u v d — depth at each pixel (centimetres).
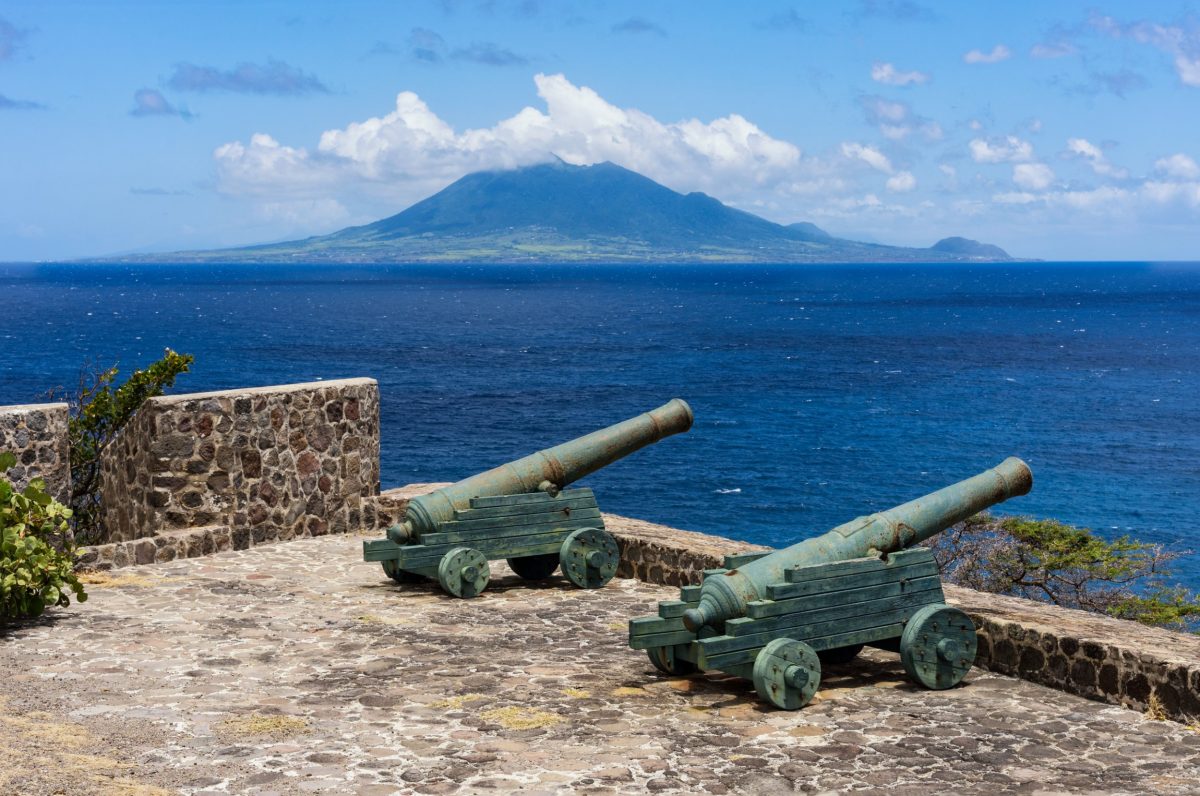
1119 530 5009
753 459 6506
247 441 1311
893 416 8081
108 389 1661
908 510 859
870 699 793
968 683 836
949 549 2880
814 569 805
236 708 727
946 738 706
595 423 7506
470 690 788
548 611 1056
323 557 1270
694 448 6838
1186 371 10844
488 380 9700
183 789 579
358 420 1428
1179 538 4875
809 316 18612
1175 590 2838
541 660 876
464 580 1098
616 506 5391
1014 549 2858
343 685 793
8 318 15975
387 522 1443
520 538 1152
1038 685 831
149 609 1013
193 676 803
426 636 948
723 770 639
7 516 948
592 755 657
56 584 962
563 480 1183
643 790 603
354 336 13712
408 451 6462
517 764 637
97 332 13600
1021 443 7050
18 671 798
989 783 625
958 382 9994
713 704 771
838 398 8956
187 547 1252
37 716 686
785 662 762
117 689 762
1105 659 788
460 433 7062
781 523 5119
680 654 827
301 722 700
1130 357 12081
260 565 1220
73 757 605
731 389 9406
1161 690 754
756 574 803
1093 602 2742
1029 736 712
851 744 691
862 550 835
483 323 16300
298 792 582
